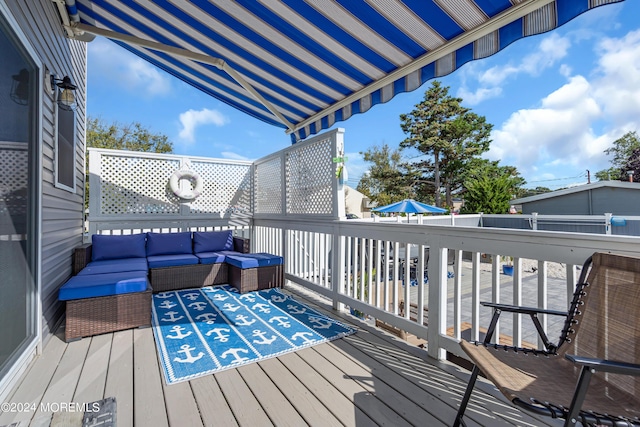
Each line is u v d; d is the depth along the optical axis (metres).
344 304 3.53
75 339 2.68
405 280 2.74
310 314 3.44
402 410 1.78
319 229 4.06
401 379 2.12
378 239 3.04
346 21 2.48
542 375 1.38
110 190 5.39
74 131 3.95
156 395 1.89
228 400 1.85
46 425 1.59
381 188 23.00
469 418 1.72
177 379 2.06
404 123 20.97
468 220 12.05
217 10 2.75
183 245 4.90
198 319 3.25
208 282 4.61
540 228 10.59
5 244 1.89
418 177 21.45
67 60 3.63
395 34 2.48
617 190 11.01
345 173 3.78
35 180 2.36
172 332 2.88
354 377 2.13
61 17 3.25
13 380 1.95
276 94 4.16
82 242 4.66
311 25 2.63
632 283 1.33
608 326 1.38
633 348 1.26
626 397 1.26
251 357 2.39
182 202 5.93
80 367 2.22
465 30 2.25
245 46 3.20
